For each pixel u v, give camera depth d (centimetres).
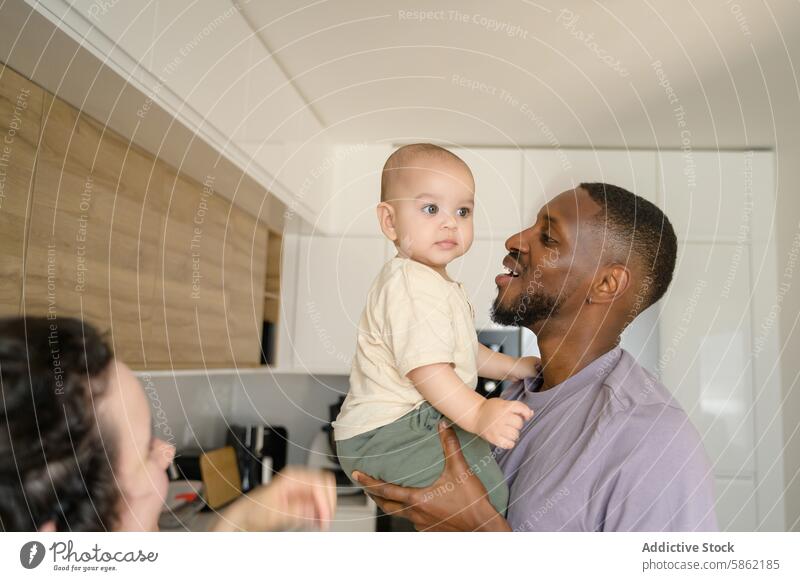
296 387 157
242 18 83
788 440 113
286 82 96
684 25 79
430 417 53
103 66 61
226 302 108
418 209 57
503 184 98
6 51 58
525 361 66
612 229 61
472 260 94
